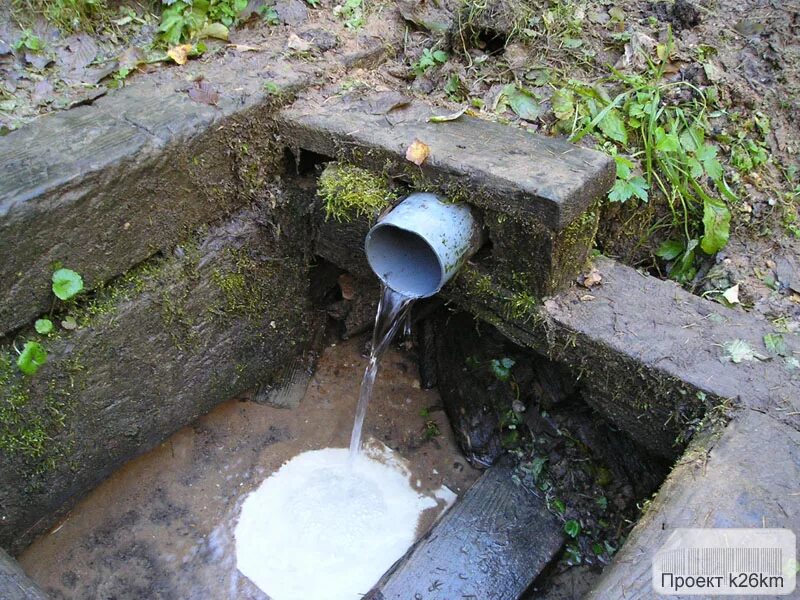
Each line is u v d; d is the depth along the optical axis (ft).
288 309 4.20
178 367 3.73
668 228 3.82
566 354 3.27
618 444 3.70
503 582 3.58
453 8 4.44
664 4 4.28
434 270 3.31
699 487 2.58
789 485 2.57
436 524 3.83
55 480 3.46
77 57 3.73
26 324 3.06
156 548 3.80
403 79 4.14
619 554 2.48
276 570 3.74
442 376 4.40
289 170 3.84
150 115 3.34
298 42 4.03
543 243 3.07
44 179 2.89
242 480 4.09
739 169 3.85
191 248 3.54
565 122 3.68
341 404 4.44
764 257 3.66
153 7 4.07
